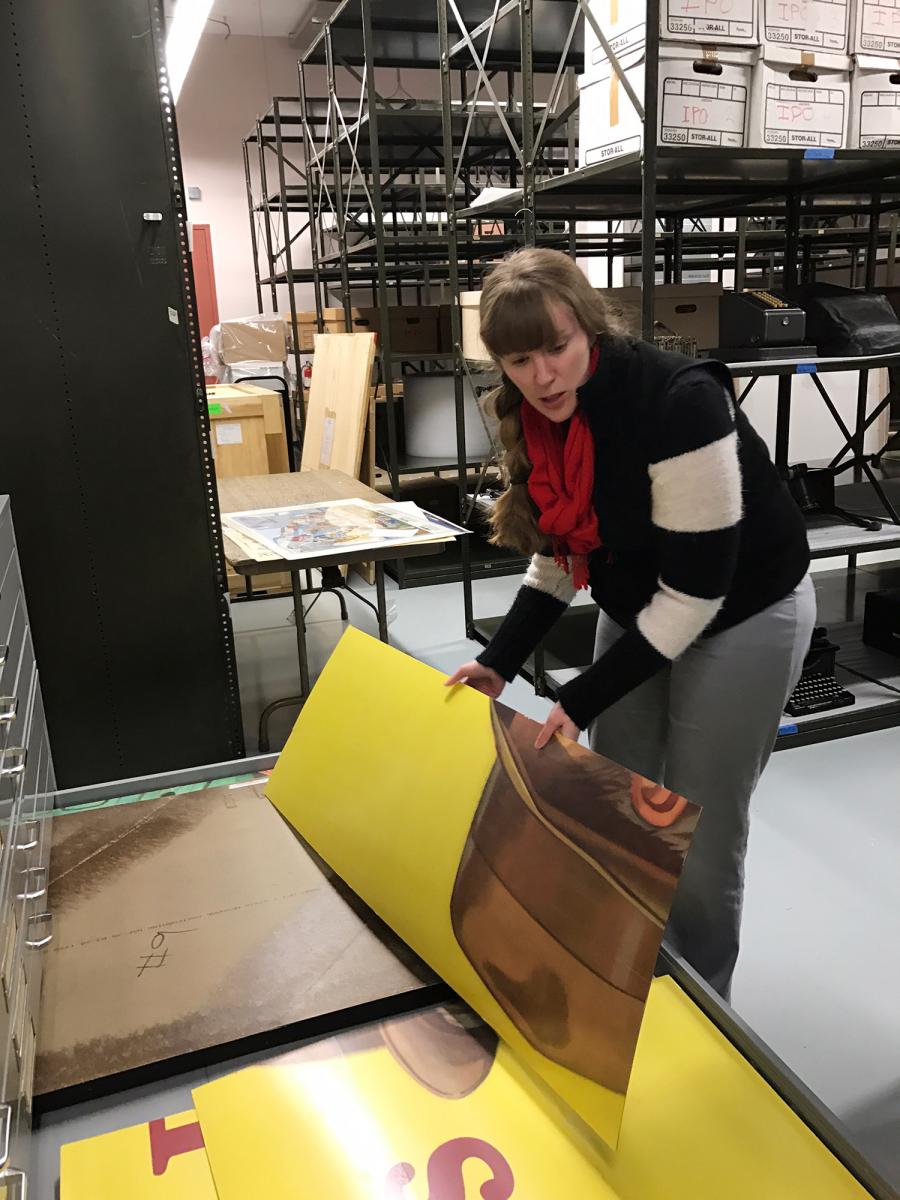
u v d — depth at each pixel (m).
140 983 0.89
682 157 2.18
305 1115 0.74
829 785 2.55
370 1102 0.75
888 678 3.11
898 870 2.15
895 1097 1.53
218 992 0.87
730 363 2.54
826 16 2.23
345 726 1.12
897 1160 1.41
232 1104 0.75
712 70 2.19
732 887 1.50
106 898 1.03
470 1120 0.73
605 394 1.15
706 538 1.12
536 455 1.29
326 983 0.88
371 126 3.79
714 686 1.37
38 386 1.91
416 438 4.87
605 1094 0.69
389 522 2.39
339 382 4.11
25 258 1.85
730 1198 0.67
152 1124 0.74
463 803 0.91
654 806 0.74
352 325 5.09
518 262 1.10
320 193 5.43
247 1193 0.67
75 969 0.91
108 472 1.99
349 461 3.74
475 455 4.79
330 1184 0.68
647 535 1.26
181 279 1.94
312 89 8.16
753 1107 0.75
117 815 1.20
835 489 3.85
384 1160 0.70
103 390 1.95
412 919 0.91
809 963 1.85
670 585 1.15
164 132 1.86
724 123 2.24
